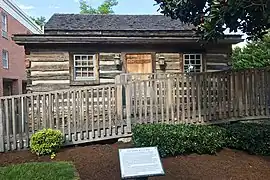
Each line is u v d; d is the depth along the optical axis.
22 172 6.37
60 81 12.19
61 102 8.90
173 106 9.11
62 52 12.24
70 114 8.53
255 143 8.02
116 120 8.76
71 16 15.56
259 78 9.63
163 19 15.67
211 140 7.52
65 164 6.82
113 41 12.11
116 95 8.80
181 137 7.27
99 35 11.90
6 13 21.70
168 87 9.09
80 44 12.30
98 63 12.42
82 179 6.09
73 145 8.52
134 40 12.20
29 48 12.07
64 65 12.24
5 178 6.09
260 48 20.91
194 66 13.08
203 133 7.54
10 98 8.18
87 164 6.79
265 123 10.38
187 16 8.70
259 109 9.62
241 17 7.83
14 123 8.20
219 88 9.48
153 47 12.77
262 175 6.67
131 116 8.86
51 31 12.16
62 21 14.66
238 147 8.13
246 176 6.52
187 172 6.45
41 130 8.03
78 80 12.30
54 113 8.57
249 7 7.35
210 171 6.59
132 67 12.66
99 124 8.67
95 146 8.16
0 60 20.30
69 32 12.20
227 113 9.51
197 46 13.04
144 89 8.92
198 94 9.33
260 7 7.29
